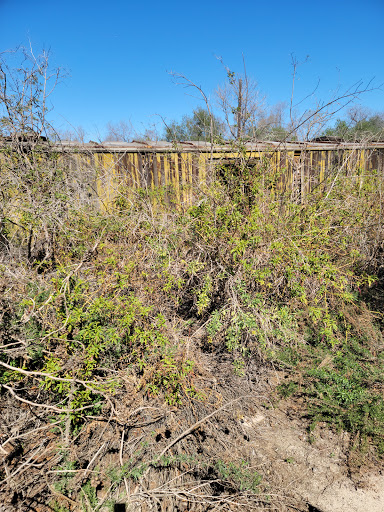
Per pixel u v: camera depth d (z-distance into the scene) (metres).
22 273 3.78
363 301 5.03
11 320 3.22
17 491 2.44
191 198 5.05
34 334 3.14
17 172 4.96
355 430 3.24
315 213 4.40
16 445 2.77
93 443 2.86
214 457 2.86
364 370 3.99
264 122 5.85
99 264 3.68
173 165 7.02
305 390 3.74
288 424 3.37
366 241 5.36
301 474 2.85
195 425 2.81
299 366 4.08
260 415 3.45
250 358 3.99
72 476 2.59
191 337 3.55
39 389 2.98
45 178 5.10
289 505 2.58
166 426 3.00
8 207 4.73
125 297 3.31
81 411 2.91
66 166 5.78
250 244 3.82
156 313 3.58
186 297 4.25
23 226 4.88
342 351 4.34
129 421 2.90
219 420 3.20
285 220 4.30
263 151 5.35
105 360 3.22
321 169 7.80
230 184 4.77
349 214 5.00
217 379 3.55
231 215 3.93
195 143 7.23
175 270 3.80
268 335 3.77
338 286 3.82
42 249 4.68
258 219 4.14
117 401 2.99
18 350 3.09
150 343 3.17
